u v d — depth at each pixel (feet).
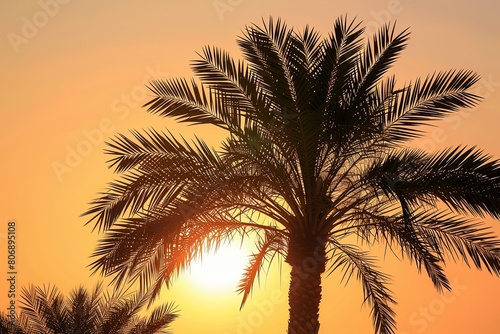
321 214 46.78
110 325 76.23
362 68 46.06
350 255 52.75
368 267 53.06
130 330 77.66
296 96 43.09
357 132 44.39
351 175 46.52
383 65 45.32
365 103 43.80
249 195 46.85
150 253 47.39
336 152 45.55
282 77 43.47
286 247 48.75
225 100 45.24
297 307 46.55
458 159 42.70
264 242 49.01
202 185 44.47
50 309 77.61
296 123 42.98
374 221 47.67
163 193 45.21
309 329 46.26
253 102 44.29
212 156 44.70
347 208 46.83
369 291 53.72
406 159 44.32
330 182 46.14
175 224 44.47
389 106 45.29
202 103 46.03
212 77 45.68
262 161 44.70
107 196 45.52
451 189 42.37
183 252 47.47
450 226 48.21
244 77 45.03
